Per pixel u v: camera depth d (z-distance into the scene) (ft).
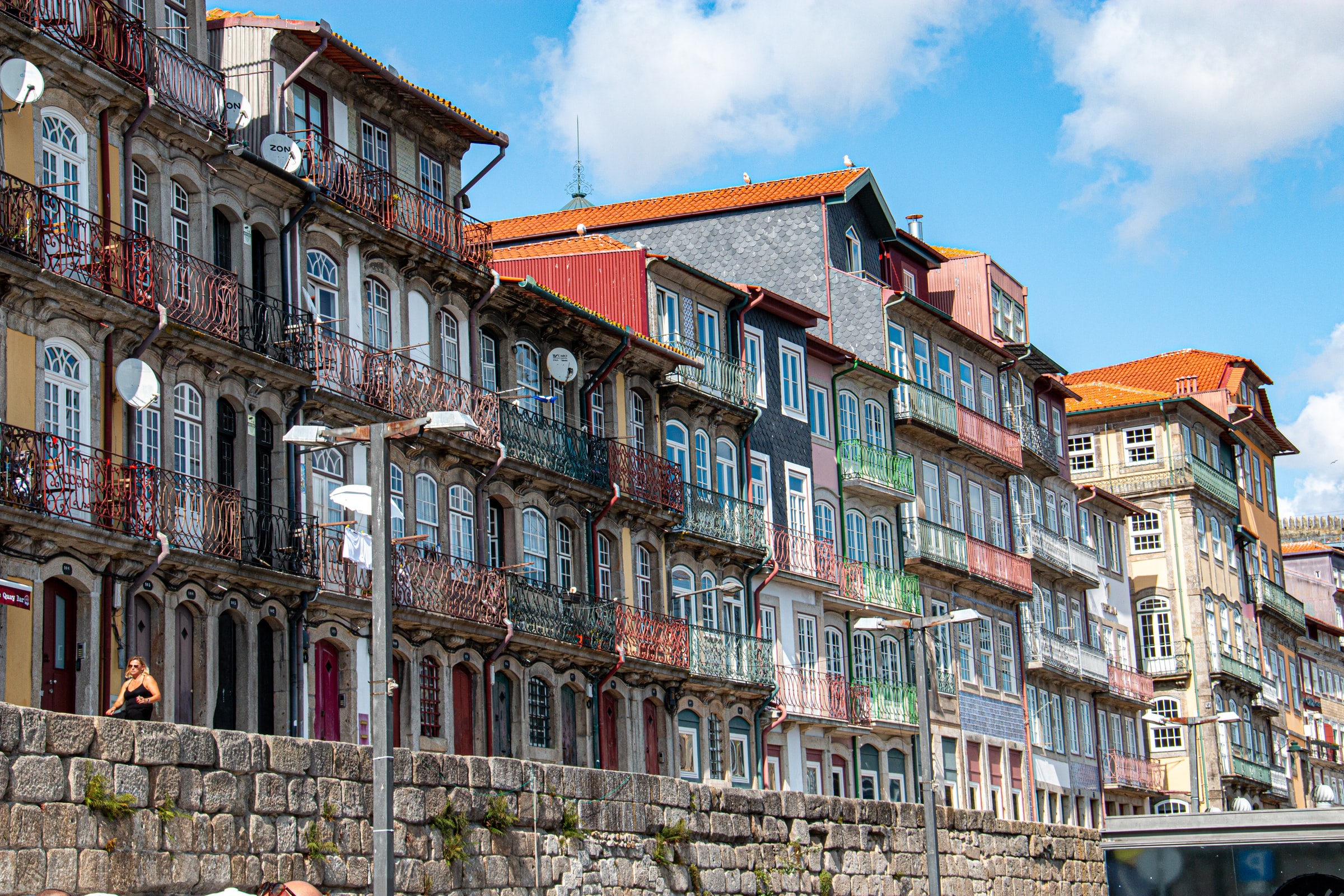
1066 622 210.59
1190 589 241.14
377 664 66.23
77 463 84.28
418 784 78.64
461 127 120.67
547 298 123.44
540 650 118.32
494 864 82.64
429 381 111.55
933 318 180.96
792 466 154.30
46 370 84.02
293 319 101.30
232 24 105.60
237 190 99.40
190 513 90.84
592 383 130.93
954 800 170.71
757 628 145.28
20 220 80.53
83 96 87.71
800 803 108.27
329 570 101.04
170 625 89.25
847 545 160.86
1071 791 199.72
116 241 87.51
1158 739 239.30
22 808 58.18
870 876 113.60
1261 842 109.09
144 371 86.22
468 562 113.80
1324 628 309.01
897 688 160.86
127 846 62.13
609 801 91.76
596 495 127.54
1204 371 269.64
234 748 67.82
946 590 176.45
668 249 177.06
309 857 71.20
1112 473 246.47
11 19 81.41
